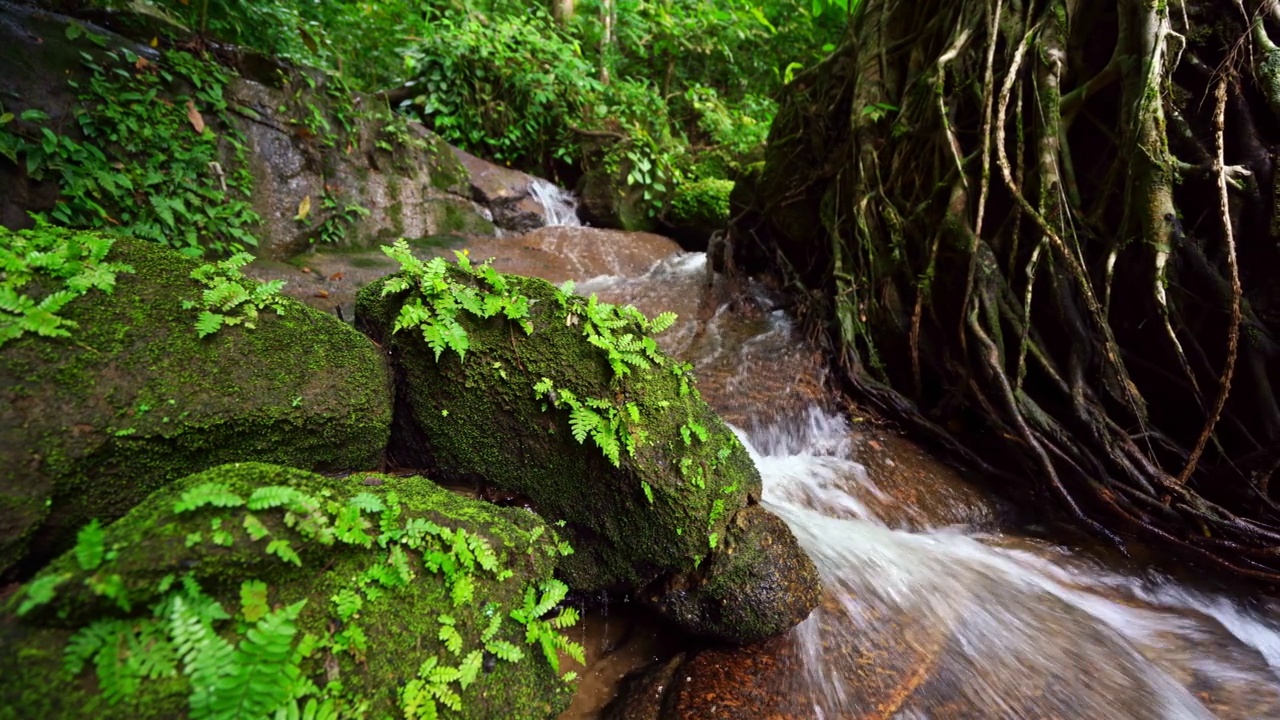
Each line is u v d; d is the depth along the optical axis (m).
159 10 5.89
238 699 1.47
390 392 3.08
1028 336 4.91
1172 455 4.47
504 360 3.01
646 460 2.92
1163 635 3.56
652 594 3.18
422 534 2.14
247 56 6.16
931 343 5.61
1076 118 5.03
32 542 1.85
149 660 1.44
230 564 1.65
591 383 2.96
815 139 7.64
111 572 1.49
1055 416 4.86
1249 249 4.16
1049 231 4.70
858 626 3.25
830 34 13.88
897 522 4.34
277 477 1.95
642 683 2.90
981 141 5.18
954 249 5.35
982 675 3.03
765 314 7.14
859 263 6.34
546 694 2.33
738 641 3.06
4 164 4.14
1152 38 4.34
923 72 6.09
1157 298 4.25
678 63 14.77
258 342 2.53
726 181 11.38
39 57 4.47
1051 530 4.58
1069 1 5.00
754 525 3.17
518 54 10.48
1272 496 4.17
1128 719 2.85
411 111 10.02
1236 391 4.23
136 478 2.10
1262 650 3.48
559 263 8.38
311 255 6.50
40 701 1.32
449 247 7.95
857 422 5.52
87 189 4.50
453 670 1.97
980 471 5.05
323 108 6.95
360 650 1.78
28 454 1.83
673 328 6.57
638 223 11.04
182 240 5.11
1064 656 3.24
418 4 10.88
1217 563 4.04
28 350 1.93
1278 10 4.16
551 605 2.42
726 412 5.25
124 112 4.82
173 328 2.29
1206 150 4.25
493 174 9.81
